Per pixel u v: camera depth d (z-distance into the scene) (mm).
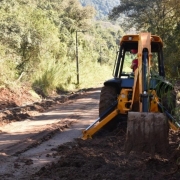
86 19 54094
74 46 38344
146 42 7566
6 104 14867
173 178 5219
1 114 12492
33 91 19469
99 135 8391
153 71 7625
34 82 21422
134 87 7535
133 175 5328
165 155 6180
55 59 28078
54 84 23984
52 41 26672
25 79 20766
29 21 22703
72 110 14719
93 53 54469
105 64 62781
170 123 7430
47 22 27172
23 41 21703
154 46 9773
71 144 7727
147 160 6043
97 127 7992
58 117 12594
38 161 6680
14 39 20156
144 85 7168
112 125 8609
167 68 21422
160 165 5820
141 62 7340
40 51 23406
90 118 12148
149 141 6219
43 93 20953
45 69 23641
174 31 25375
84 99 19922
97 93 24078
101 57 62156
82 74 34438
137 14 40219
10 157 6977
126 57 9812
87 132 7996
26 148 7676
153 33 27781
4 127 10578
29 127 10508
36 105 15680
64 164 6078
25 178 5715
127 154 6309
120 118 8477
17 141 8453
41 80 22297
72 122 11266
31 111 14203
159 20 31203
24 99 16984
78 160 6188
